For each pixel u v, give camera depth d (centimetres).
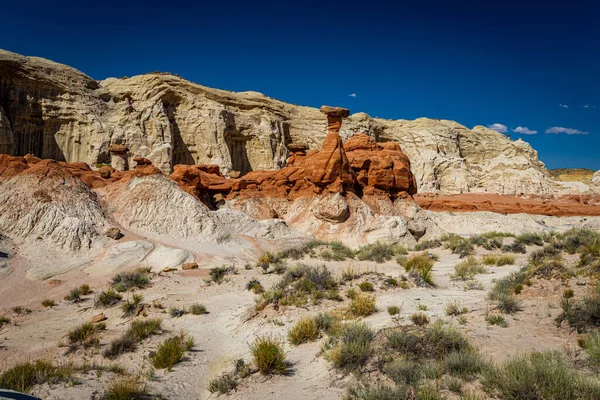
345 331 904
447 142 10519
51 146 6366
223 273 2048
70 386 868
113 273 2128
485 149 11306
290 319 1207
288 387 756
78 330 1278
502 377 584
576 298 937
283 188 4144
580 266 1197
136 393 816
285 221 3684
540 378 564
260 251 2867
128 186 3128
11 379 885
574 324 793
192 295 1731
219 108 7831
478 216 5325
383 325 959
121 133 6706
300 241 3197
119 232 2584
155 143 6975
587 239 1612
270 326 1181
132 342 1149
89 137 6556
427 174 9731
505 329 848
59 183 2748
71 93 6606
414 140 10581
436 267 1966
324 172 3725
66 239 2348
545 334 795
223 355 1066
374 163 4156
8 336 1309
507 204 6562
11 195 2545
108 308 1586
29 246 2256
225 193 4109
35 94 6275
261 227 3284
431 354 733
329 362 810
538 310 936
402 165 4328
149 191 3042
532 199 8369
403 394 596
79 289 1844
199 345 1153
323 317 1104
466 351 710
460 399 562
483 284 1409
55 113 6372
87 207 2733
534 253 1723
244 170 8456
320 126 9512
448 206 6216
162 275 2044
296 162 4512
